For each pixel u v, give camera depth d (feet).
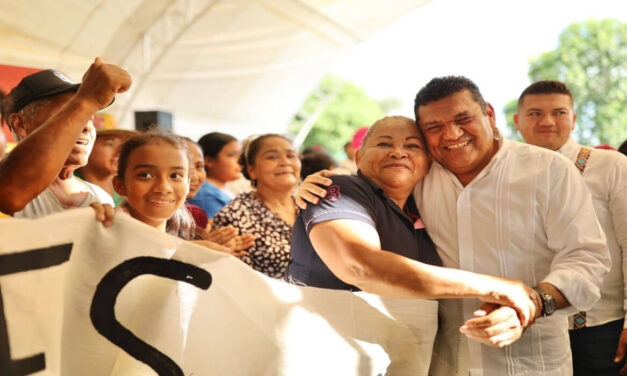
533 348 5.67
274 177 9.09
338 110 85.46
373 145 5.76
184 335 4.53
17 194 4.19
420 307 5.45
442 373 5.94
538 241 5.78
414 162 5.71
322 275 5.46
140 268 4.42
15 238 3.90
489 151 5.89
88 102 4.39
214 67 30.73
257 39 30.09
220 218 8.79
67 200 5.62
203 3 26.08
